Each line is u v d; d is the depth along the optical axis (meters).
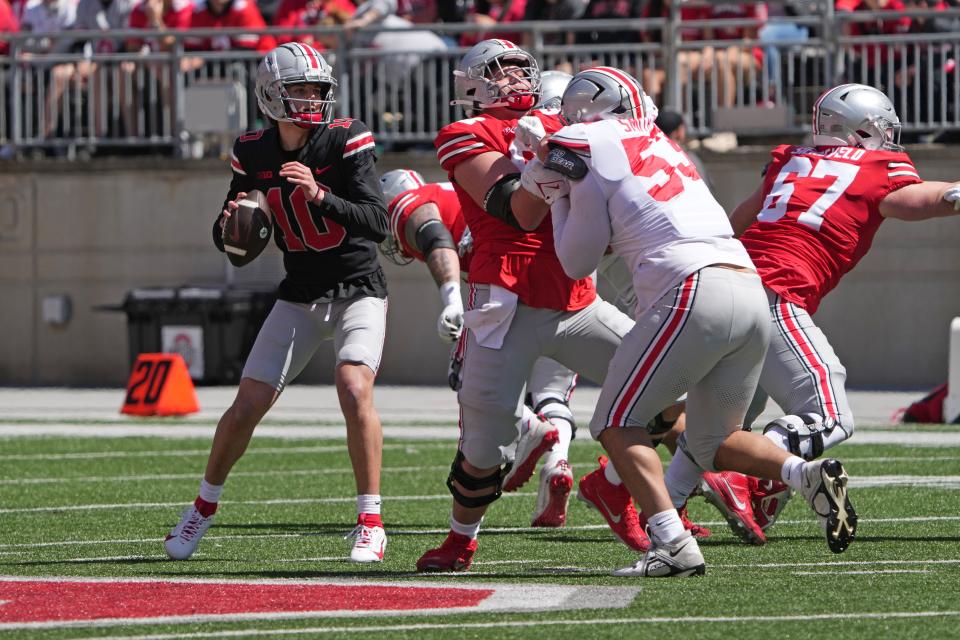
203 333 59.16
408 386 59.50
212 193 61.66
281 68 22.47
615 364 19.84
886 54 56.16
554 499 26.34
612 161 19.52
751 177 57.03
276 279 61.31
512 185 20.02
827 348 23.50
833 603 18.20
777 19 56.44
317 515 28.11
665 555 20.17
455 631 16.75
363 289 23.17
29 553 23.47
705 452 20.61
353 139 22.83
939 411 44.06
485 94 21.09
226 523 27.09
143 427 44.81
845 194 23.95
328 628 16.98
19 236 63.19
